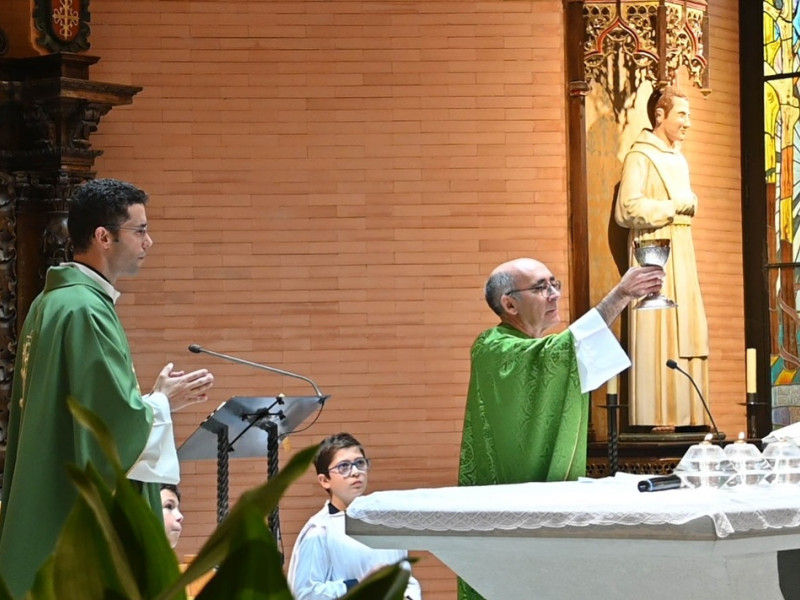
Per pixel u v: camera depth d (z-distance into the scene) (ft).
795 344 48.26
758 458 18.39
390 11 47.19
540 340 21.90
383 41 47.14
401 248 46.93
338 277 46.70
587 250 46.21
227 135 46.57
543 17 47.62
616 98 46.78
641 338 45.80
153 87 46.29
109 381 20.75
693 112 47.93
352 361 46.62
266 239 46.50
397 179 47.06
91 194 21.88
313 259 46.62
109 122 45.96
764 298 48.70
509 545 16.61
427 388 46.78
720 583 16.62
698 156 48.14
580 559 17.04
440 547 17.17
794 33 48.70
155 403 21.58
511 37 47.50
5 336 41.83
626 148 46.70
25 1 42.55
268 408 31.50
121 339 21.45
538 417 21.77
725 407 48.21
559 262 47.29
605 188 46.78
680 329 45.93
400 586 5.10
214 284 46.21
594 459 45.11
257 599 5.01
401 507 17.30
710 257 48.32
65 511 20.71
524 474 22.18
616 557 16.76
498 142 47.37
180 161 46.29
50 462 20.74
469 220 47.21
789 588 24.73
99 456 20.39
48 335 20.97
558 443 21.74
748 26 49.39
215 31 46.57
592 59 46.70
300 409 32.22
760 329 48.70
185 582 5.03
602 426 45.85
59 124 41.70
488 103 47.37
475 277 47.14
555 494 17.84
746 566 16.84
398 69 47.19
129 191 22.04
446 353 46.91
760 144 48.98
